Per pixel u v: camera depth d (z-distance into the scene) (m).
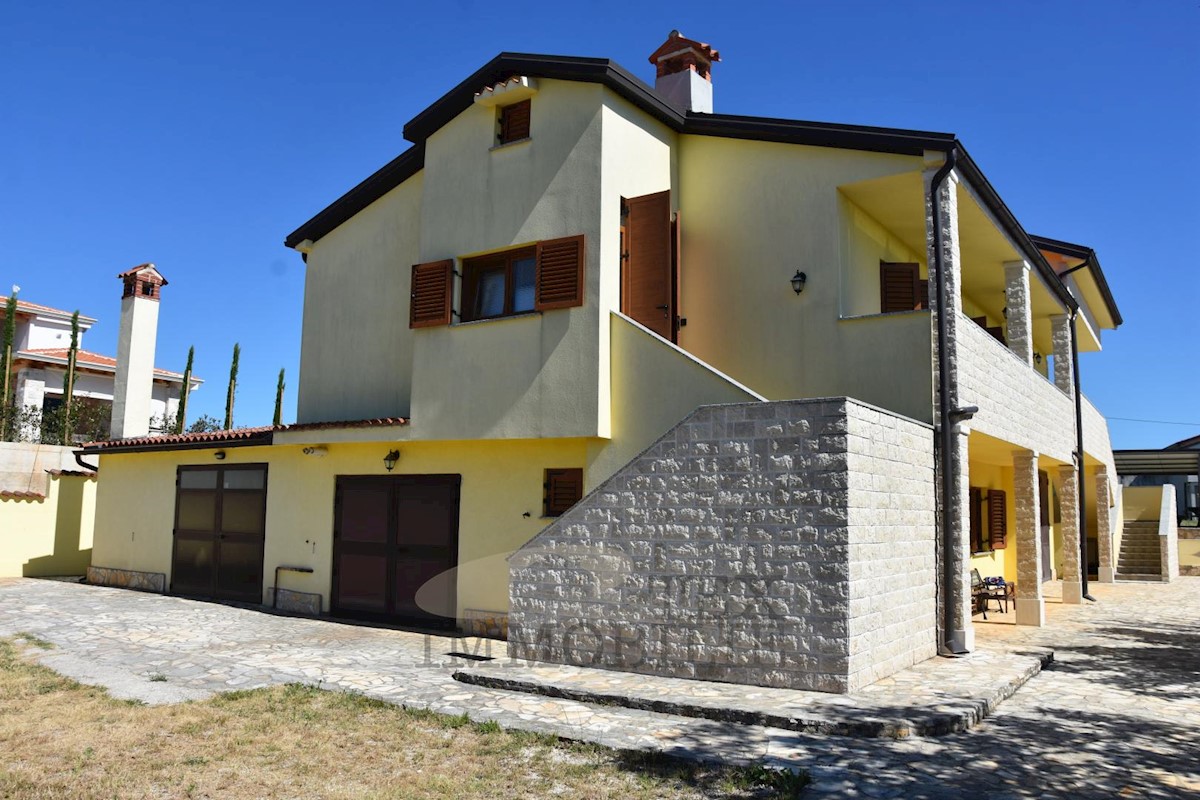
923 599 9.58
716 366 12.11
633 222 11.56
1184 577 24.39
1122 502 27.94
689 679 8.42
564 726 6.96
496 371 11.62
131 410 19.34
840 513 7.94
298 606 13.90
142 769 5.90
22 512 19.11
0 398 28.12
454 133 12.72
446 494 12.40
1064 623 13.55
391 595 12.80
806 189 11.72
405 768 5.97
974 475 16.73
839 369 11.05
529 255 11.88
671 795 5.44
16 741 6.51
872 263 12.69
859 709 7.16
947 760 6.15
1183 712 7.65
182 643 10.97
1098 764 6.11
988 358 11.44
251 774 5.82
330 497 13.78
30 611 13.66
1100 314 22.66
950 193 10.64
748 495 8.41
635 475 9.05
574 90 11.57
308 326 15.80
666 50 14.85
